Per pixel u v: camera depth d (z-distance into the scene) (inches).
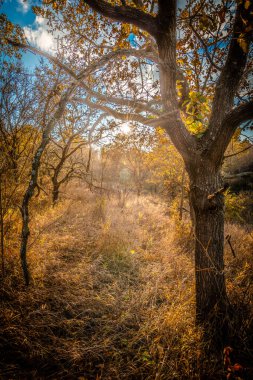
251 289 102.2
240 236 208.5
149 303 115.0
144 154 327.3
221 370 71.9
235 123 72.1
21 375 69.0
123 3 75.7
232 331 84.9
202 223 85.3
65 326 91.0
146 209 351.9
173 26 74.0
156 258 167.3
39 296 102.3
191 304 104.9
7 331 81.0
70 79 87.7
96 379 69.8
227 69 78.0
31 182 76.8
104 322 97.9
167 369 75.2
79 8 147.3
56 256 147.8
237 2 64.7
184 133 81.7
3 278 106.7
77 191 387.5
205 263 86.3
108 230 200.2
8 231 142.1
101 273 136.8
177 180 341.1
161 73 80.5
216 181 82.7
